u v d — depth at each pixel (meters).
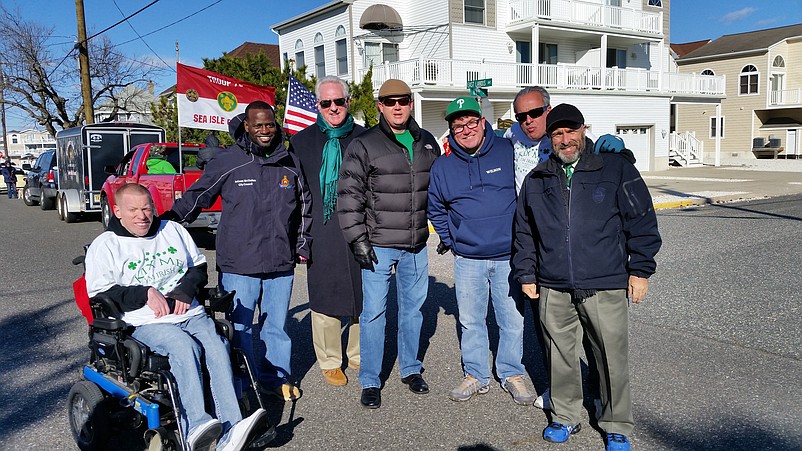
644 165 27.06
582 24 24.14
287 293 4.29
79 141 14.95
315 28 24.61
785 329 5.38
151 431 3.19
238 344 4.12
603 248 3.32
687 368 4.62
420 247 4.36
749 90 35.97
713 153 37.78
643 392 4.23
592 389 4.21
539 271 3.58
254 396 4.40
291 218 4.20
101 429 3.45
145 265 3.64
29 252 11.05
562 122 3.26
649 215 3.27
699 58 37.72
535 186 3.54
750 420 3.77
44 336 5.98
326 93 4.35
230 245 4.04
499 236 4.09
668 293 6.75
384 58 23.56
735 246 9.23
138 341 3.30
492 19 23.45
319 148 4.46
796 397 4.05
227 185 4.02
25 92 30.42
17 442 3.80
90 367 3.78
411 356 4.51
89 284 3.50
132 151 12.28
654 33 26.56
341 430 3.89
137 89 36.09
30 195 21.95
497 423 3.92
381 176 4.15
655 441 3.57
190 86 10.59
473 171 4.07
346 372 4.95
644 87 26.22
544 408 4.10
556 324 3.57
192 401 3.20
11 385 4.73
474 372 4.34
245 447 3.30
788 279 7.07
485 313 4.30
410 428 3.89
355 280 4.43
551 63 25.88
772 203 14.89
